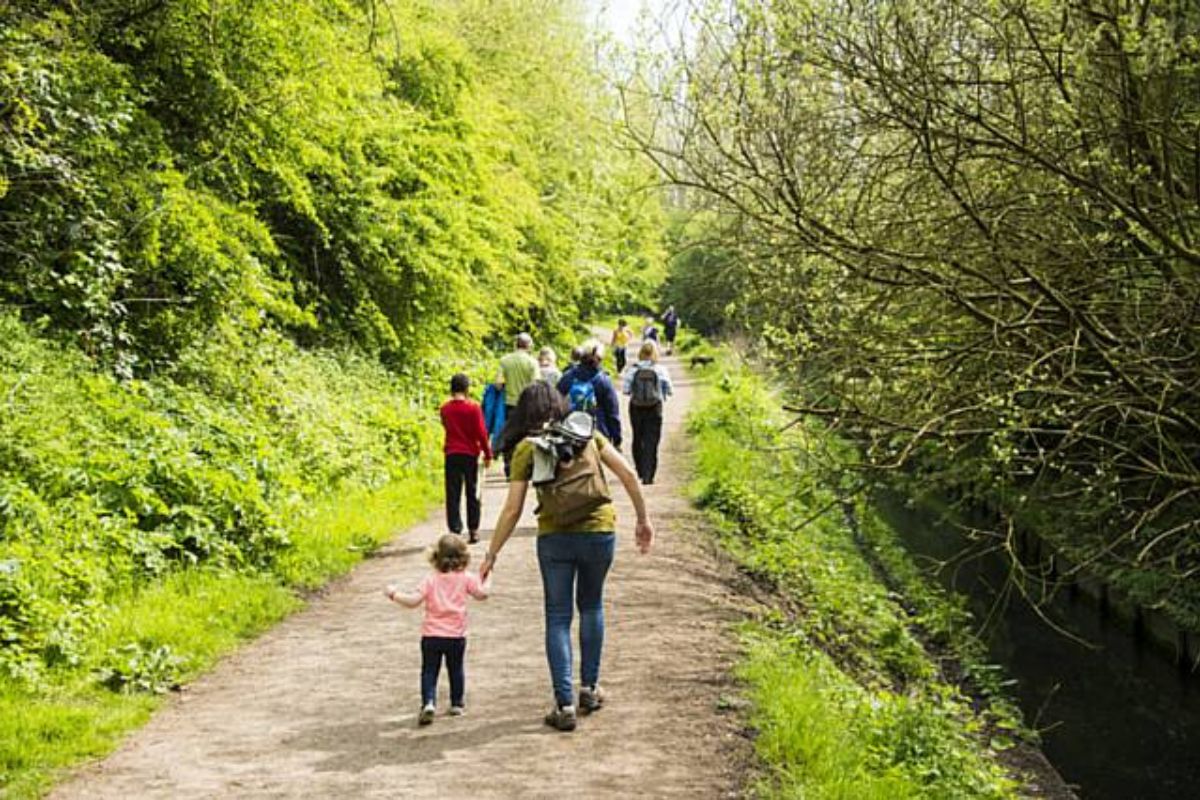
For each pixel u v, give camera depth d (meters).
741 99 10.55
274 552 10.25
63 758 5.72
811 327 11.61
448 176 21.59
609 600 9.35
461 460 11.30
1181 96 9.70
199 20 13.38
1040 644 13.38
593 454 6.23
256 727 6.31
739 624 8.81
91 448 9.73
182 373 13.29
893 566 15.62
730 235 12.31
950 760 6.75
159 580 8.87
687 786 5.36
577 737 6.04
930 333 11.05
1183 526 10.15
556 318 34.94
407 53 21.41
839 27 10.30
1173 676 12.16
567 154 34.12
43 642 6.99
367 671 7.46
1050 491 12.84
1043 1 9.16
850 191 11.46
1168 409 9.52
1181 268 9.99
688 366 39.84
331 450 14.12
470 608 9.09
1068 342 10.19
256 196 16.78
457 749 5.87
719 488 14.97
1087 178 9.81
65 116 11.54
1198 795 9.15
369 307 19.39
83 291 11.69
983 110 10.27
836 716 6.72
